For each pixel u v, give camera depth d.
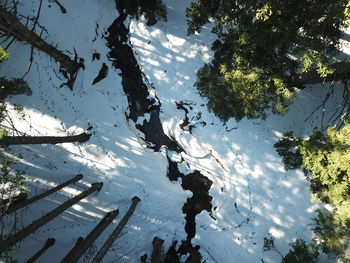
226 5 9.36
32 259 10.59
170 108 13.61
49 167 13.29
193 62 13.48
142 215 13.03
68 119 13.63
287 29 8.19
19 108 11.07
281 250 12.56
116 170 13.37
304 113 13.05
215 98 11.40
